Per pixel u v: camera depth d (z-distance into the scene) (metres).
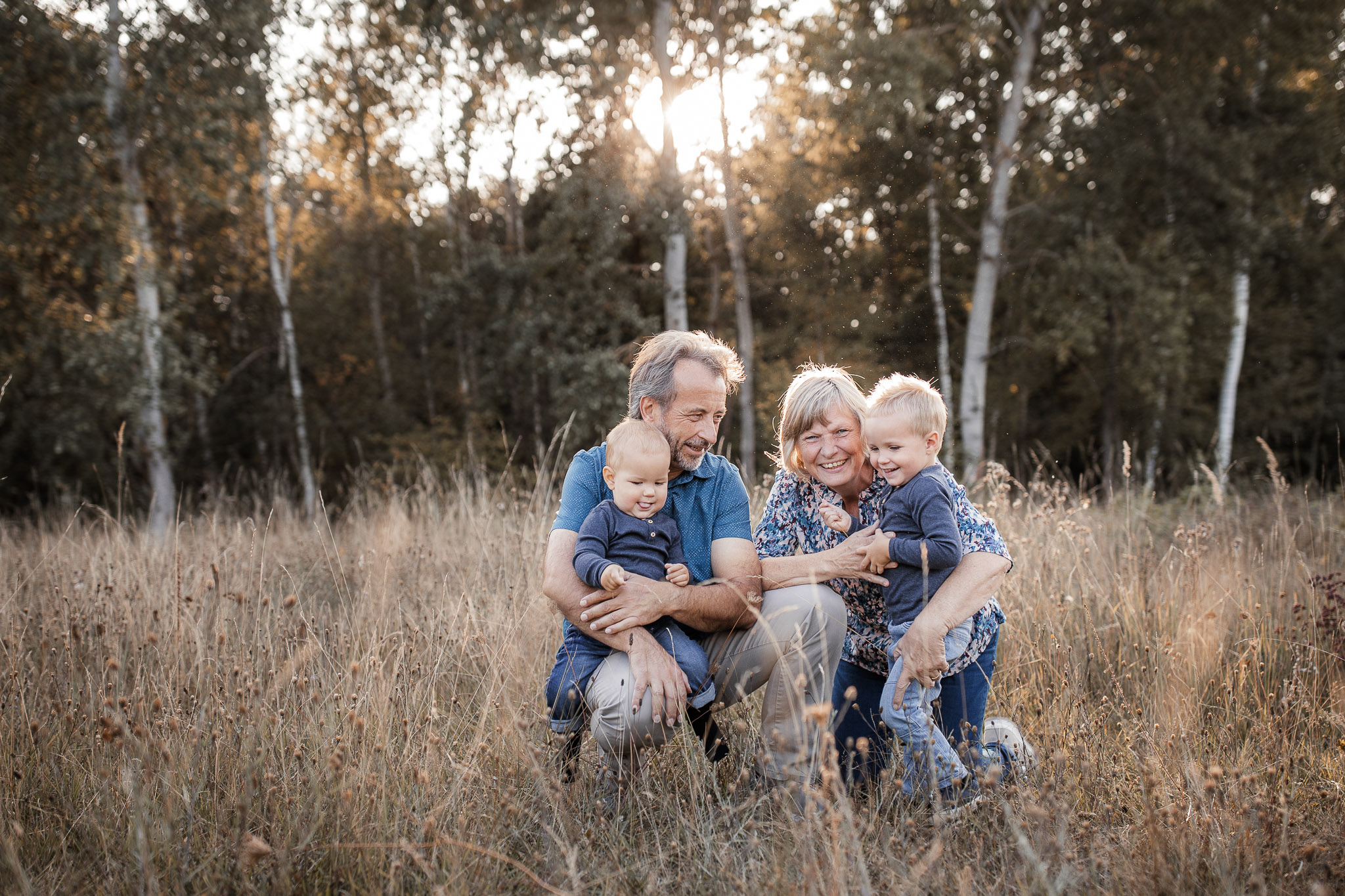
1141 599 3.34
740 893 1.73
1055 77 13.97
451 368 19.19
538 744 2.35
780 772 2.18
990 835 1.94
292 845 1.88
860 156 14.64
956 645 2.32
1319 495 6.36
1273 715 2.60
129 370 10.60
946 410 2.39
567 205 14.15
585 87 13.42
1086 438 18.78
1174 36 12.98
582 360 13.87
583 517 2.41
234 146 11.26
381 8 14.38
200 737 2.23
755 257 16.95
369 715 2.39
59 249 11.55
